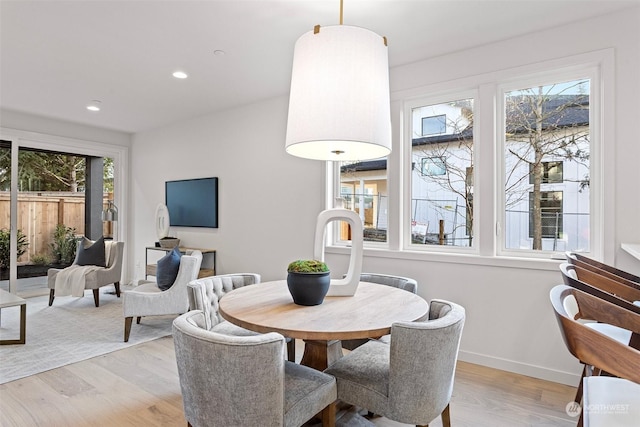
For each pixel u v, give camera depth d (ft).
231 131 14.88
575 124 8.65
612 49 7.86
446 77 9.92
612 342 2.78
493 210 9.30
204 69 10.94
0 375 8.50
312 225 12.60
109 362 9.32
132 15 8.00
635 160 7.64
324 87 5.38
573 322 2.97
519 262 8.82
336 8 7.70
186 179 16.55
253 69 10.94
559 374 8.34
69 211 17.58
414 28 8.52
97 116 15.89
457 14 7.93
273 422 4.30
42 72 11.13
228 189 14.99
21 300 10.41
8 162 15.39
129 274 18.95
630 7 7.66
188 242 16.51
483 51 9.40
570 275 5.06
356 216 6.84
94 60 10.30
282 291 7.13
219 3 7.55
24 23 8.31
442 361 4.88
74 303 15.14
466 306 9.53
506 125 9.48
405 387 4.81
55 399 7.47
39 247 16.58
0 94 13.08
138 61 10.38
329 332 4.83
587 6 7.64
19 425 6.55
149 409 7.13
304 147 6.40
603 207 7.95
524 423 6.70
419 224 10.68
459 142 10.08
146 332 11.61
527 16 8.02
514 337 8.89
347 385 5.34
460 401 7.49
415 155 10.77
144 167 18.51
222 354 4.12
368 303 6.24
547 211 8.95
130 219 19.15
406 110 10.85
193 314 5.18
